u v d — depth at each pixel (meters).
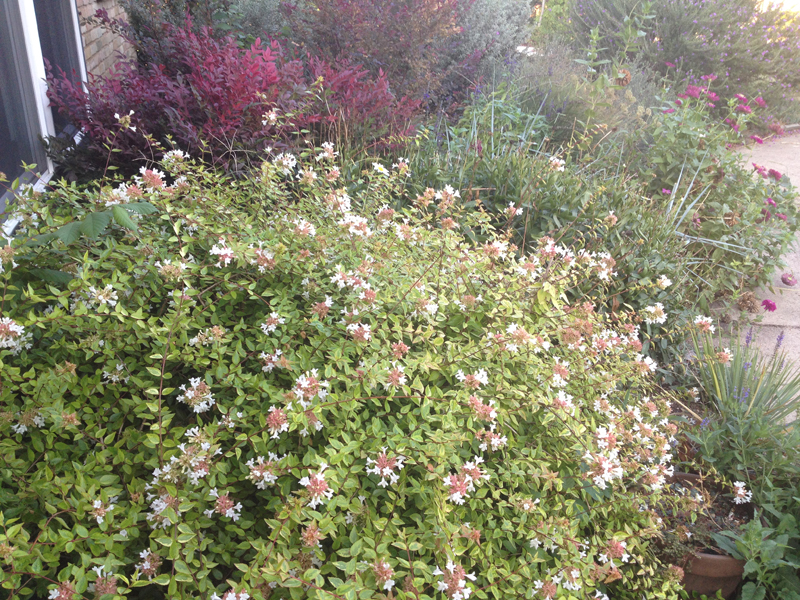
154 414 1.78
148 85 4.02
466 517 1.84
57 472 1.65
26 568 1.39
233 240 2.19
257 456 1.76
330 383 1.85
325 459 1.65
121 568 1.61
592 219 3.86
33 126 3.71
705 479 2.73
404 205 3.97
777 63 9.32
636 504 2.17
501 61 7.79
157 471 1.57
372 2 6.01
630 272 3.71
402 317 2.18
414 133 4.80
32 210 2.24
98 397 1.92
